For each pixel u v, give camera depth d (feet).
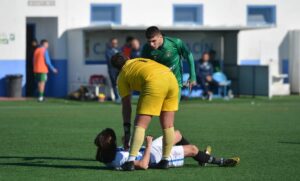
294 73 270.05
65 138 132.77
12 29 244.01
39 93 228.84
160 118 95.50
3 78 244.42
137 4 256.52
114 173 94.32
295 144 125.08
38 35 253.65
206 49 254.47
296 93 269.64
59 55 249.14
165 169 96.58
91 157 109.60
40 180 90.02
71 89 248.11
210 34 254.06
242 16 266.98
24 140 129.90
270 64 253.65
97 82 233.35
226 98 241.55
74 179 90.43
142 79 93.25
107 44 238.07
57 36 248.11
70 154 112.88
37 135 137.28
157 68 93.86
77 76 244.22
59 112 187.93
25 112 187.32
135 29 234.99
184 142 101.24
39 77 226.99
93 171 96.17
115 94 222.89
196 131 145.38
